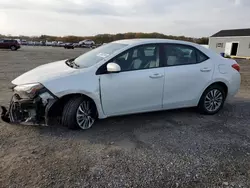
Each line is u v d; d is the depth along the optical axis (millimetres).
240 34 35781
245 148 3219
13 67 11750
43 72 3643
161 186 2359
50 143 3168
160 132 3666
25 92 3309
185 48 4234
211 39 39875
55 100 3318
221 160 2885
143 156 2908
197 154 3010
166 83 3982
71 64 4008
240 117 4504
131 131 3666
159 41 4047
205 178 2512
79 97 3494
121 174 2527
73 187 2287
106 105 3650
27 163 2664
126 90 3699
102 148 3080
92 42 57094
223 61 4586
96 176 2475
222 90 4609
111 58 3641
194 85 4242
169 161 2814
